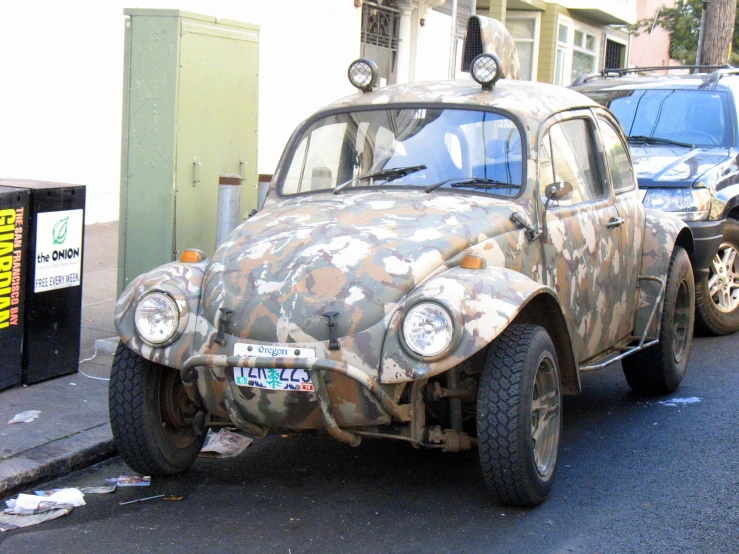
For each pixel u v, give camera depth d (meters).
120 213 7.28
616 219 6.20
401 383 4.49
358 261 4.68
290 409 4.58
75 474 5.39
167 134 7.09
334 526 4.67
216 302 4.73
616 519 4.79
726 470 5.53
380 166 5.74
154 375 5.06
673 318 6.78
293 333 4.50
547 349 4.82
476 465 5.57
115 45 12.23
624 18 29.36
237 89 7.66
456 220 5.05
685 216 8.40
